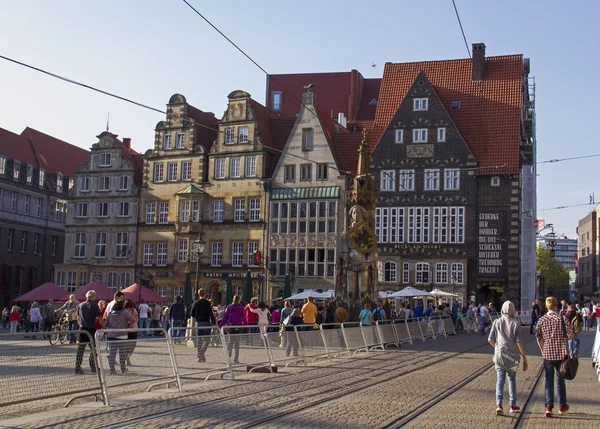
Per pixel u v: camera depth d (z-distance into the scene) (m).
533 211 73.81
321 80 95.19
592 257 141.88
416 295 53.56
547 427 14.34
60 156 93.69
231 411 15.41
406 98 69.50
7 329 57.78
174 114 73.62
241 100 70.88
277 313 36.81
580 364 29.91
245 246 69.44
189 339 19.86
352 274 41.56
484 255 66.25
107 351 16.61
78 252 76.19
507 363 15.57
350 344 31.73
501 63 72.12
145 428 13.11
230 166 70.88
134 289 47.34
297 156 63.72
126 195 74.81
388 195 68.69
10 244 81.44
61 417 14.20
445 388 20.09
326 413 15.30
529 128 79.88
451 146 67.88
